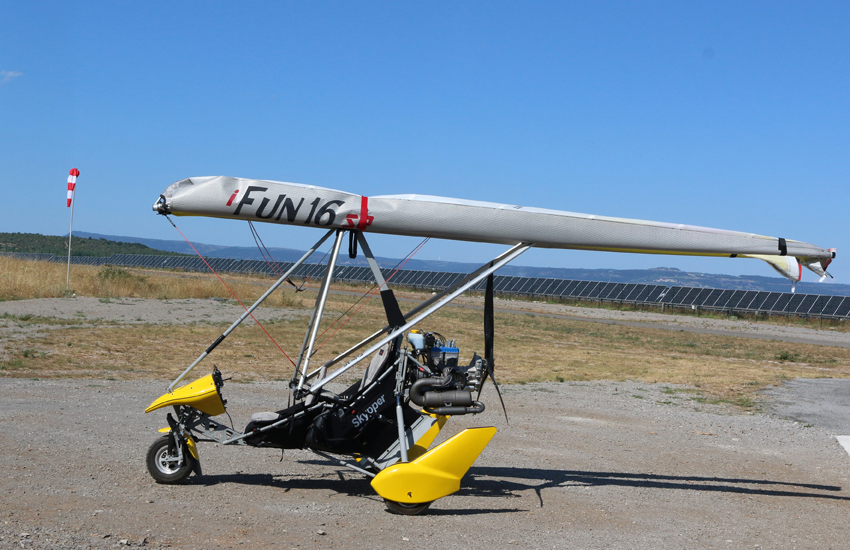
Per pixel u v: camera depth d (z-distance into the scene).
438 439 9.10
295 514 5.42
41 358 13.44
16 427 7.93
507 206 6.52
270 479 6.59
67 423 8.37
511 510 5.98
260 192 5.95
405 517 5.59
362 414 6.20
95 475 6.17
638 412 11.88
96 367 13.06
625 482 7.25
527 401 12.48
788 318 49.31
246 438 6.23
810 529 5.80
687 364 20.34
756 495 6.94
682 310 55.28
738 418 11.66
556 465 7.91
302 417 6.23
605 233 6.52
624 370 17.95
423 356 6.49
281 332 21.45
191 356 15.47
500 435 9.49
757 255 6.69
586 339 27.50
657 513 6.10
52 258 95.94
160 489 5.89
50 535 4.32
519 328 30.53
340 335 21.39
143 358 14.62
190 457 6.13
